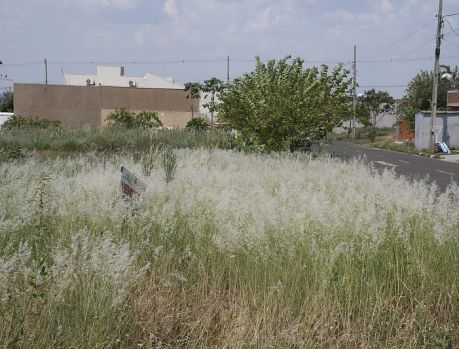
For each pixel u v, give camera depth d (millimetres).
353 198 8164
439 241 6148
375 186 9352
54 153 21219
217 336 4820
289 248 5809
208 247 6156
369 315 5070
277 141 18844
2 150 16203
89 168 12500
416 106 57250
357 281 5410
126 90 59906
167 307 5105
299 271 5496
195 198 7863
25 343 4051
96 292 4523
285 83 18875
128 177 7156
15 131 26625
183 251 6414
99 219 6918
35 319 4289
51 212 7117
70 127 28703
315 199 7254
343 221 6633
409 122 51062
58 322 4223
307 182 10602
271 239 6121
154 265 5852
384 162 28109
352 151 38625
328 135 22047
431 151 37531
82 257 5160
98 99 59188
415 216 7164
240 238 6000
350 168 13172
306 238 6078
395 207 7805
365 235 6113
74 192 8219
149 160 13266
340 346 4715
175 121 61250
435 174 21469
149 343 4422
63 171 11648
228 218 6742
